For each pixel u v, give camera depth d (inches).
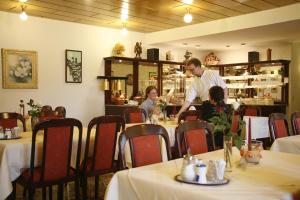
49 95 255.3
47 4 214.4
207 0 204.8
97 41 284.8
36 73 247.0
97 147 121.9
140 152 85.7
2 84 230.7
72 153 123.6
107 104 286.7
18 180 109.7
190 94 166.7
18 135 124.3
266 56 341.7
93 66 282.5
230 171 71.4
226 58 378.3
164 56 344.8
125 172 69.2
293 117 148.8
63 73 263.3
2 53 230.2
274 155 90.4
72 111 269.4
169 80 334.3
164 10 230.2
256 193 56.2
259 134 215.2
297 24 228.5
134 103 289.3
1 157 106.6
